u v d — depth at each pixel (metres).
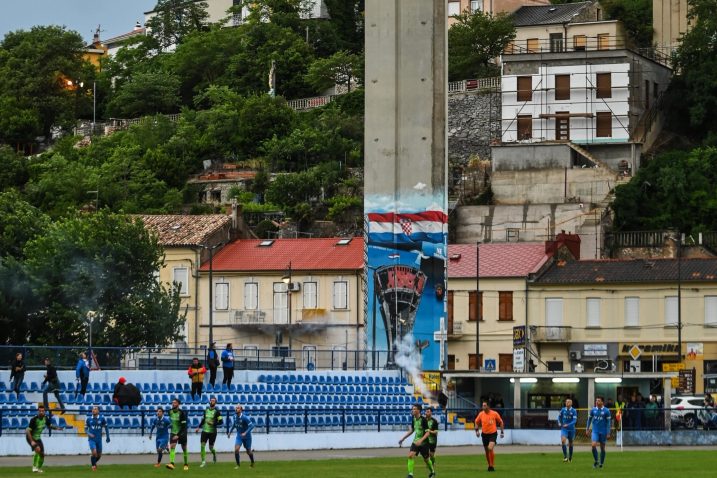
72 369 180.88
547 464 143.50
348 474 127.62
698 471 132.75
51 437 154.88
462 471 132.62
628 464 143.62
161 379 185.88
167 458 149.38
